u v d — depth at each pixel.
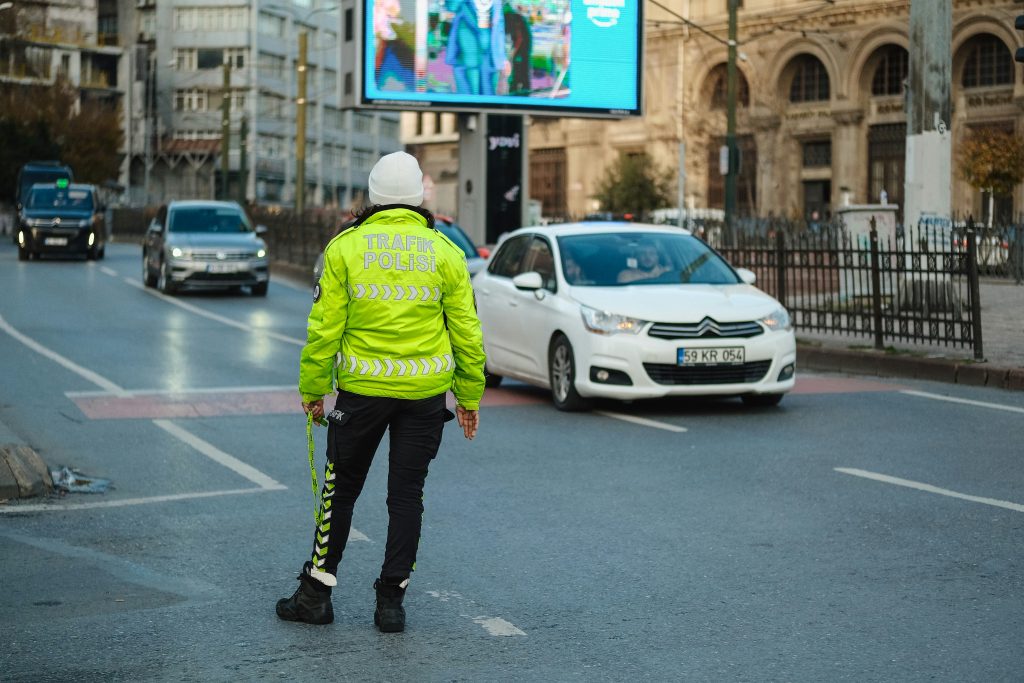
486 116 30.92
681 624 5.44
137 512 7.77
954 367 13.99
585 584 6.09
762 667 4.87
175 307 24.03
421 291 5.25
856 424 10.91
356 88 27.97
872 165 58.81
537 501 7.97
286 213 39.50
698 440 10.20
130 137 100.50
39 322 20.47
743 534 7.06
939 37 17.94
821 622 5.44
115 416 11.59
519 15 29.08
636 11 30.05
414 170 5.38
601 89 29.84
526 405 12.40
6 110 75.44
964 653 5.00
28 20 70.81
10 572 6.38
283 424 11.16
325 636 5.31
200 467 9.21
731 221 29.69
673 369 11.41
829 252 17.58
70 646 5.19
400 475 5.36
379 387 5.21
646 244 12.77
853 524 7.25
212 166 100.19
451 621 5.51
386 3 28.12
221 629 5.42
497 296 13.46
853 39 58.31
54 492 8.36
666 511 7.66
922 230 18.02
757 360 11.55
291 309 24.09
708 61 64.00
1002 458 9.25
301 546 6.91
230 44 100.19
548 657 5.01
